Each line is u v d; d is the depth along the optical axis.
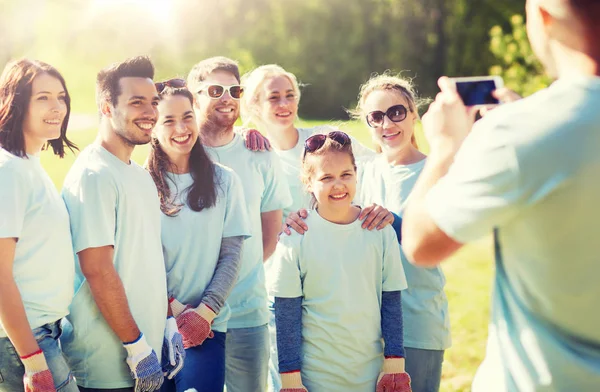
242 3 24.92
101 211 3.14
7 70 3.07
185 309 3.67
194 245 3.74
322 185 3.40
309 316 3.42
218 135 4.31
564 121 1.75
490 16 22.41
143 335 3.22
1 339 2.98
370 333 3.41
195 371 3.67
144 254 3.29
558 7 1.81
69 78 25.14
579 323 1.84
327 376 3.39
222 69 4.32
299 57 24.22
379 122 4.05
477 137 1.84
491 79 2.20
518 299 1.92
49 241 3.02
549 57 1.91
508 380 1.96
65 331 3.32
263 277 4.21
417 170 4.02
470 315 6.59
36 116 3.05
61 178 11.13
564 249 1.79
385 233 3.46
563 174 1.73
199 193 3.75
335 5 24.03
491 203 1.78
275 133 4.73
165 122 3.71
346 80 23.97
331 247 3.41
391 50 23.48
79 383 3.32
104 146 3.29
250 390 4.11
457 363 5.55
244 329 4.09
